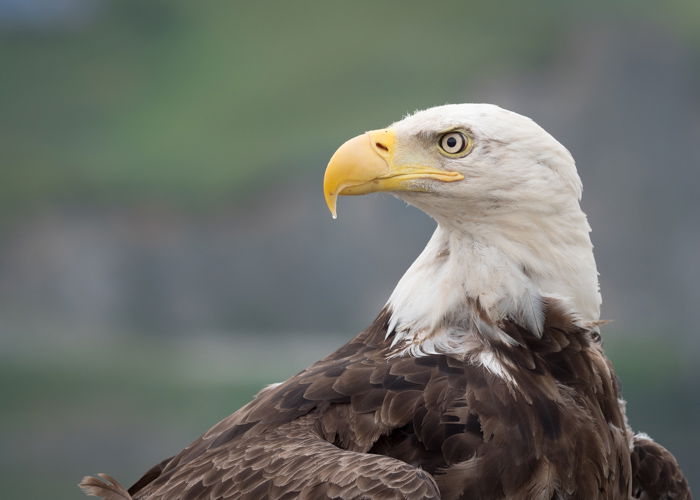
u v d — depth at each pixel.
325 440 5.29
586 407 5.43
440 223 5.74
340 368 5.53
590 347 5.59
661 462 6.42
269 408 5.51
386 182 5.72
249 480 5.05
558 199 5.58
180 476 5.38
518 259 5.55
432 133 5.66
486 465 5.09
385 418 5.22
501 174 5.55
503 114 5.65
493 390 5.27
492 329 5.52
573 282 5.59
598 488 5.32
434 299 5.63
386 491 4.73
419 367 5.39
